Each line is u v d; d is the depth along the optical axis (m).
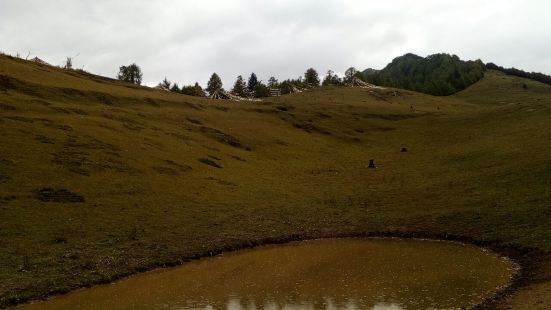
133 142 65.69
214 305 25.38
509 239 35.22
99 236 37.84
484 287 26.09
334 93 187.62
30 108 68.75
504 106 118.12
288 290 27.64
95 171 52.28
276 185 61.25
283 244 40.44
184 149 69.62
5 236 35.12
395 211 48.12
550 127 79.44
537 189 45.72
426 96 194.12
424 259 33.53
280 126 103.06
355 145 97.69
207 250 37.19
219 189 55.72
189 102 105.19
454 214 43.59
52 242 35.56
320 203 53.62
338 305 24.53
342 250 37.56
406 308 23.48
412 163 76.88
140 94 104.19
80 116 71.75
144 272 32.41
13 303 26.22
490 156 69.12
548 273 26.80
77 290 28.66
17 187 44.06
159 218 43.66
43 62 132.50
